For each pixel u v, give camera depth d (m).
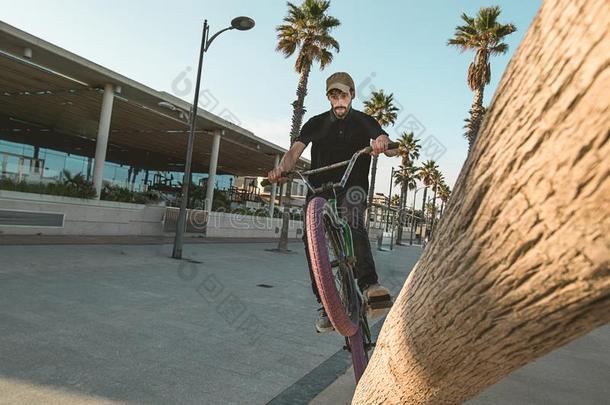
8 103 23.67
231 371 3.74
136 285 7.42
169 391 3.18
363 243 2.71
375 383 1.08
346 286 2.61
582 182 0.38
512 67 0.48
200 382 3.42
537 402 3.41
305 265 14.68
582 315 0.48
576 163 0.38
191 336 4.71
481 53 21.81
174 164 43.69
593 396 3.65
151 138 30.31
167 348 4.20
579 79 0.37
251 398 3.19
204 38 12.61
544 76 0.41
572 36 0.38
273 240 27.48
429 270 0.69
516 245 0.47
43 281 6.73
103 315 5.16
